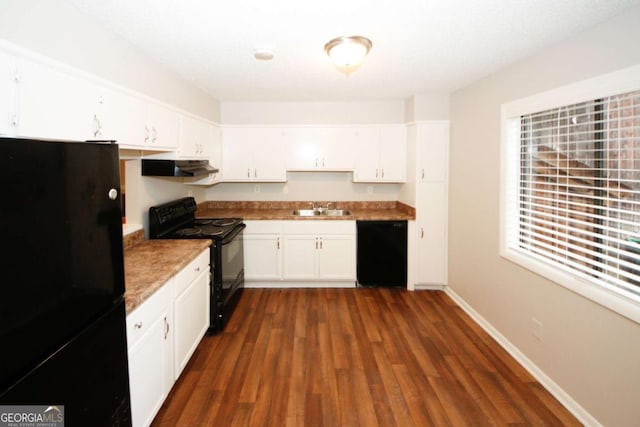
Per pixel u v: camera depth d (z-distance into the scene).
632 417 1.65
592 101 1.91
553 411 2.01
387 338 2.86
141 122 2.18
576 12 1.71
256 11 1.72
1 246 0.85
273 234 3.99
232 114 4.17
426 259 3.92
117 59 1.98
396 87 3.39
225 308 3.10
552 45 2.15
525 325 2.45
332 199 4.57
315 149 4.20
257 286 4.12
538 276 2.30
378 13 1.75
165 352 1.96
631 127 1.68
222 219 3.77
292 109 4.17
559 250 2.16
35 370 0.96
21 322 0.91
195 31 1.96
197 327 2.53
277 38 2.08
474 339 2.84
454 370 2.41
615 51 1.73
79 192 1.14
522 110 2.44
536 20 1.81
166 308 1.97
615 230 1.76
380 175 4.20
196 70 2.75
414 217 3.88
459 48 2.24
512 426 1.89
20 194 0.91
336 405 2.05
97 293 1.24
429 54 2.37
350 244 4.00
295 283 4.11
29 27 1.34
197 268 2.52
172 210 3.12
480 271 3.09
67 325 1.09
